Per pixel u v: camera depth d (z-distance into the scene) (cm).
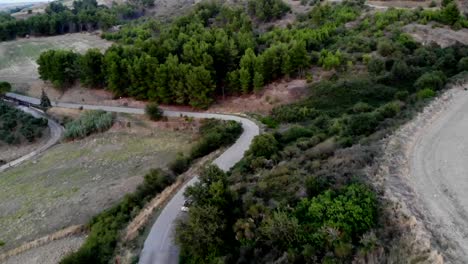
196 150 4697
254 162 3497
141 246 2823
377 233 1839
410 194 2056
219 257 2211
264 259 1995
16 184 5141
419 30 6544
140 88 7250
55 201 4459
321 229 1922
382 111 3497
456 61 5150
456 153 2448
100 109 7300
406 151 2530
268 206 2381
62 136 6725
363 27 7494
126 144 6041
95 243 3086
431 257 1606
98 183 4819
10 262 3425
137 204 3675
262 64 6512
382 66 5731
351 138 3106
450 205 1945
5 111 7481
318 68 6581
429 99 3491
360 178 2277
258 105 6356
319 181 2312
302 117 5406
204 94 6594
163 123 6475
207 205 2520
